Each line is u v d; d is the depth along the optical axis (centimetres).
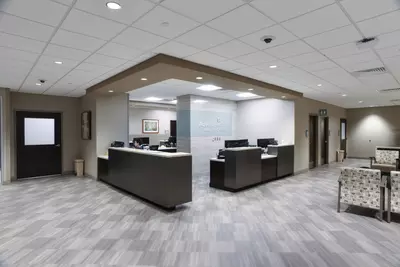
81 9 228
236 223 372
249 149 588
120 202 477
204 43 317
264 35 292
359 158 1202
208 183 651
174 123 1276
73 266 255
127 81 473
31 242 308
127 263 262
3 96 619
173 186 423
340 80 545
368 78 523
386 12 236
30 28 270
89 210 429
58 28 270
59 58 375
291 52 353
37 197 512
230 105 895
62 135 765
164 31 279
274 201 487
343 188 413
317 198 509
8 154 634
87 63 401
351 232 341
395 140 1111
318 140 943
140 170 484
